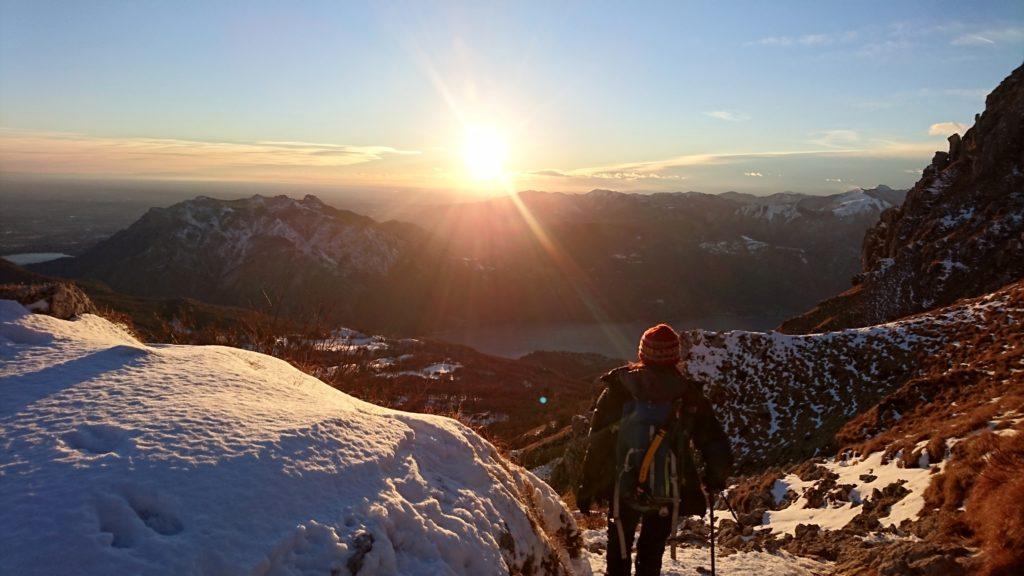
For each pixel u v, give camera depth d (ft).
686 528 37.32
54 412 11.94
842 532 29.76
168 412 12.11
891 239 264.52
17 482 9.43
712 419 13.26
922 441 39.91
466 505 13.28
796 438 85.97
